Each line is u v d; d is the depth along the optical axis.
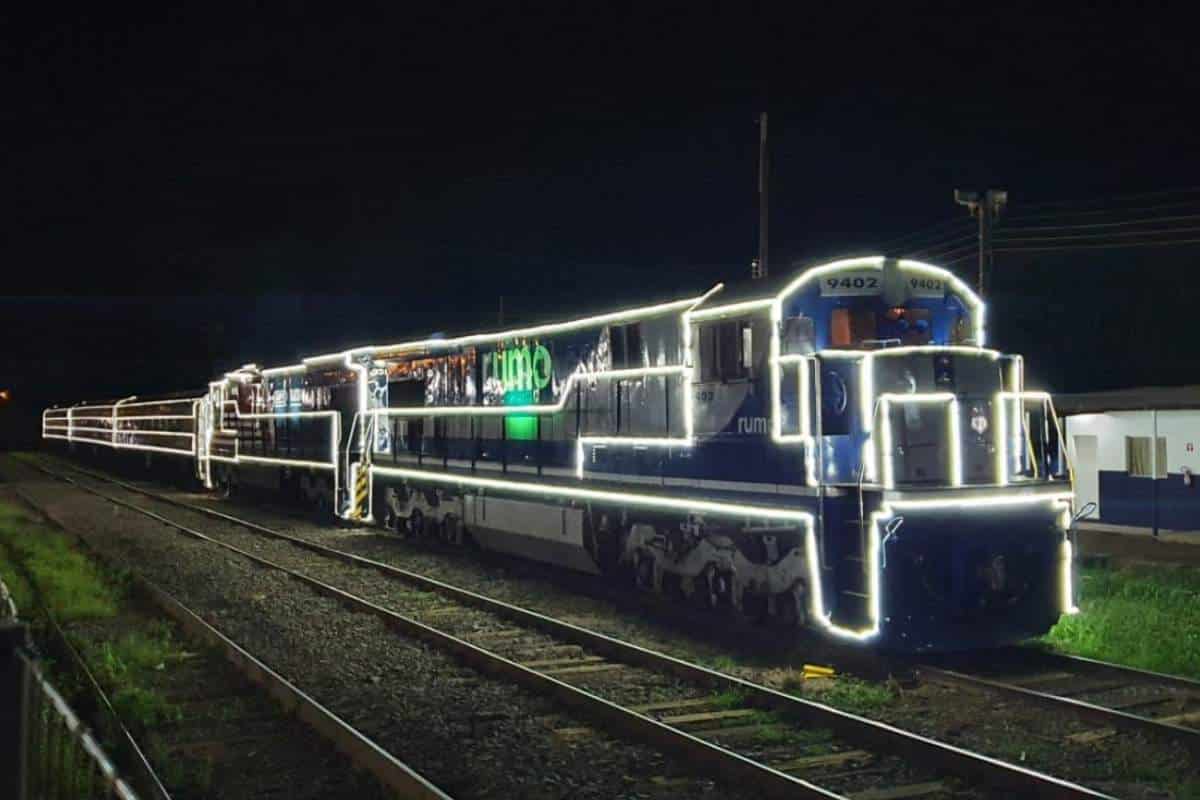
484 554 18.95
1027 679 9.86
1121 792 7.03
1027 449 11.34
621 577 15.12
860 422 10.91
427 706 9.36
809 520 10.60
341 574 16.94
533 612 13.29
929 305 11.79
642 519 13.98
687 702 9.31
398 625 12.58
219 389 35.06
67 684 10.23
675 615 12.98
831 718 8.38
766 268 20.61
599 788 7.30
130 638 12.15
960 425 10.85
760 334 11.62
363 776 7.54
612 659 11.03
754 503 11.51
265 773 7.80
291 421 27.61
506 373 18.06
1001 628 10.23
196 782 7.52
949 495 9.96
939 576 9.98
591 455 15.19
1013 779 6.96
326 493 25.30
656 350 13.89
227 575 17.08
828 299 11.41
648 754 7.96
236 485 32.97
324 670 10.70
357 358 23.84
